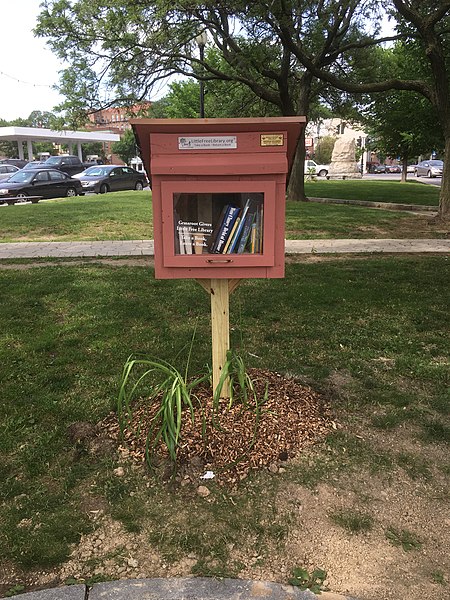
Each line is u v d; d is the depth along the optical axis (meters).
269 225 2.92
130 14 14.11
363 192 23.73
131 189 28.02
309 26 15.27
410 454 3.17
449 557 2.43
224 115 24.73
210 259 2.97
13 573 2.34
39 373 4.26
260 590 2.22
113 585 2.24
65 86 17.36
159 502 2.77
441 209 13.65
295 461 3.07
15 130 46.41
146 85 17.41
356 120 26.14
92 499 2.80
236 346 4.81
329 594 2.21
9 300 6.29
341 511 2.71
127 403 3.29
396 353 4.70
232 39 16.97
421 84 14.04
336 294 6.52
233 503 2.75
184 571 2.34
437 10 12.22
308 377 4.16
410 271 7.81
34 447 3.23
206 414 3.33
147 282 7.09
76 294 6.49
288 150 3.02
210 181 2.84
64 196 23.27
